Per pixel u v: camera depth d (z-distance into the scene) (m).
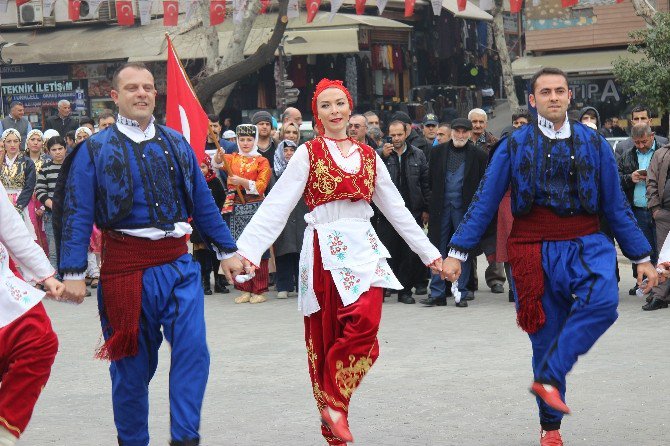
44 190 15.74
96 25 34.66
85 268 6.06
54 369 9.73
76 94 34.16
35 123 34.94
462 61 36.03
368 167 6.55
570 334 6.25
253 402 8.10
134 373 6.11
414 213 13.44
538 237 6.49
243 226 13.53
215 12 23.94
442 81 35.31
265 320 12.24
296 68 31.81
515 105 30.30
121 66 6.17
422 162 13.44
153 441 7.09
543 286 6.48
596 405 7.71
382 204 6.72
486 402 7.88
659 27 23.34
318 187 6.48
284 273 14.14
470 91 34.41
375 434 7.06
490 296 14.02
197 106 11.52
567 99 6.49
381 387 8.48
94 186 6.03
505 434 6.99
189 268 6.12
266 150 14.61
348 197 6.45
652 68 23.72
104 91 34.06
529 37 31.36
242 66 25.73
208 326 11.90
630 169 13.24
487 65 37.12
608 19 30.23
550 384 6.20
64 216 6.03
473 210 6.66
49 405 8.24
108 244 6.04
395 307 13.12
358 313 6.29
